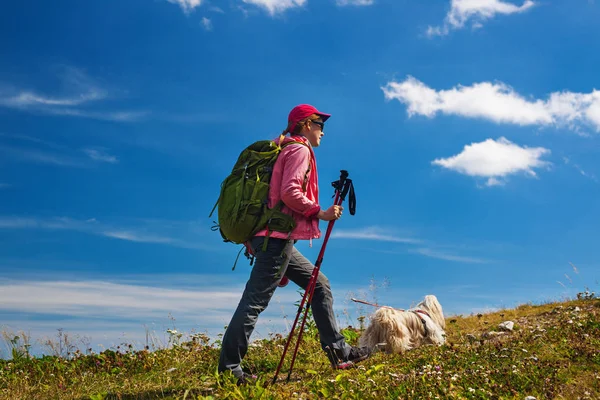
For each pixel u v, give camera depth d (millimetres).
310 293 5156
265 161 5125
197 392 5074
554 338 6113
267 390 4645
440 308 7402
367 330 6832
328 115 5500
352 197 5234
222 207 5160
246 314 4895
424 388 4316
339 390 4508
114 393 5512
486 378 4523
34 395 5891
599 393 4207
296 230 5039
